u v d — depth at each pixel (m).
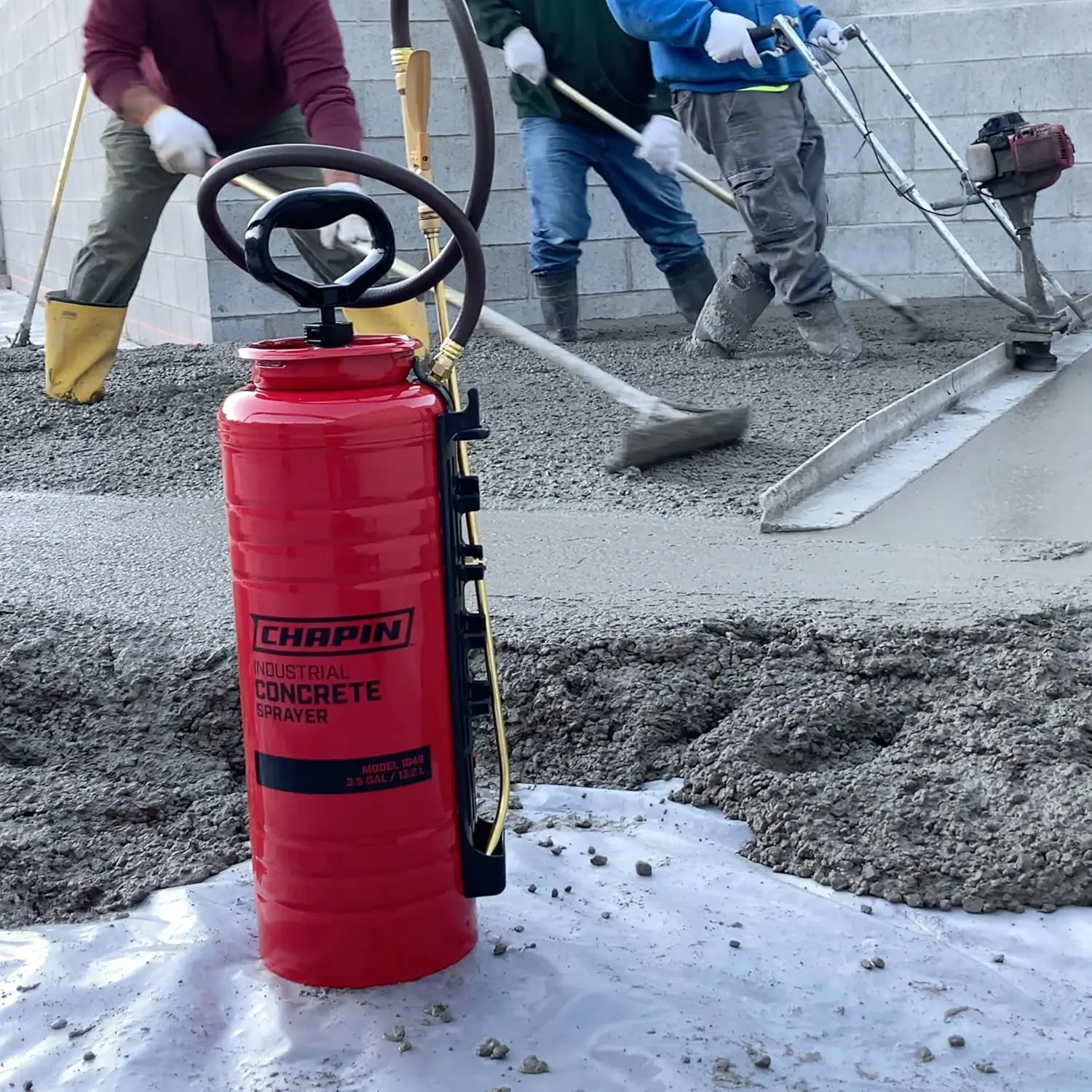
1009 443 3.56
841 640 2.08
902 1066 1.35
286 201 1.42
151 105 3.64
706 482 3.17
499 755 1.56
